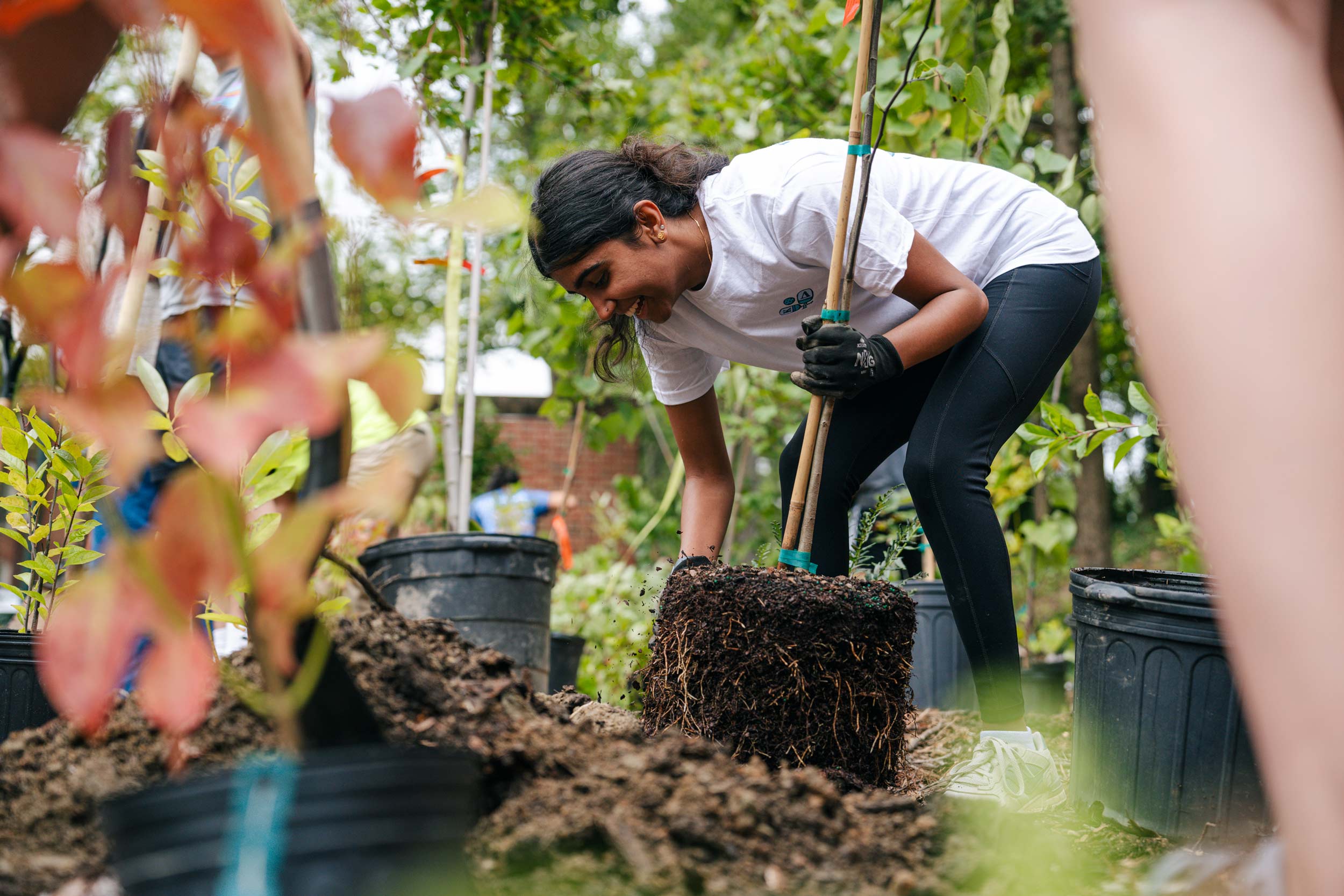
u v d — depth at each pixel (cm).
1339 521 46
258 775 67
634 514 634
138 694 105
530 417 1072
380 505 60
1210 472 49
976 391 183
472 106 335
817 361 165
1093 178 342
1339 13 57
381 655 104
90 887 87
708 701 157
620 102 414
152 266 129
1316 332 48
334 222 67
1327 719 45
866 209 177
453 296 293
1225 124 52
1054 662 357
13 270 60
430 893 69
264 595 60
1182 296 50
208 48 63
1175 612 153
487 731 100
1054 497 391
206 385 119
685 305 204
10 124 75
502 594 280
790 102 441
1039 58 688
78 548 166
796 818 97
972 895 95
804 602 154
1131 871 122
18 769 101
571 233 179
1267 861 72
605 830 89
